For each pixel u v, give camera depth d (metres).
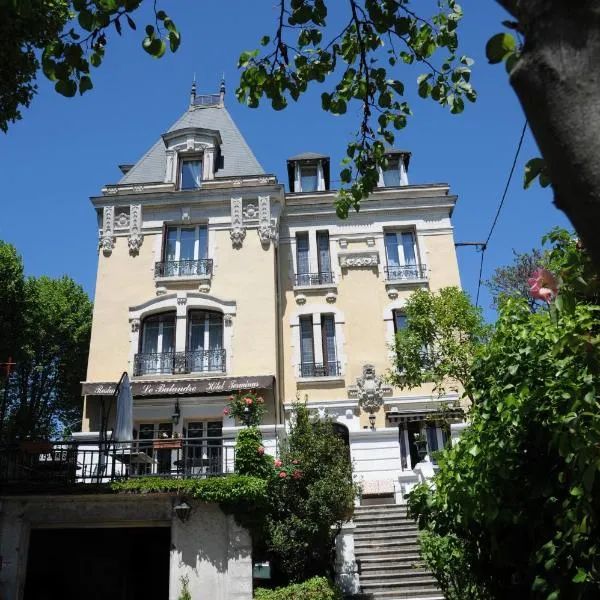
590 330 5.64
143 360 21.86
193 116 27.83
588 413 5.18
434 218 24.34
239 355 21.72
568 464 5.60
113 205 23.97
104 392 20.92
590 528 5.26
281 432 20.42
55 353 32.53
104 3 5.44
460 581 9.03
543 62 1.99
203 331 22.39
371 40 7.09
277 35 6.90
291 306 23.33
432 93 7.25
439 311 15.66
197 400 21.05
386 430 21.00
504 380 6.64
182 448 13.90
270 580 14.70
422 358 16.09
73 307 33.59
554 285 4.39
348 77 7.36
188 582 12.23
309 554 14.08
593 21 1.94
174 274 23.02
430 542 10.17
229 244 23.33
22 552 12.62
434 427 21.45
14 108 11.79
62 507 12.91
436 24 6.97
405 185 24.72
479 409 7.34
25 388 32.19
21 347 29.44
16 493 12.55
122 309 22.59
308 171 26.73
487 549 7.42
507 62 2.71
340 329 22.88
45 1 10.77
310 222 24.61
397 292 23.30
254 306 22.34
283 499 14.20
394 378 16.75
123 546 16.20
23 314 29.72
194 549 12.48
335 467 14.72
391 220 24.42
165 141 25.16
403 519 17.38
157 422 21.20
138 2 5.45
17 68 11.17
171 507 12.86
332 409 21.64
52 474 13.08
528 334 6.59
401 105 7.43
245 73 7.09
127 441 13.39
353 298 23.31
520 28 2.22
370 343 22.59
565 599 5.49
